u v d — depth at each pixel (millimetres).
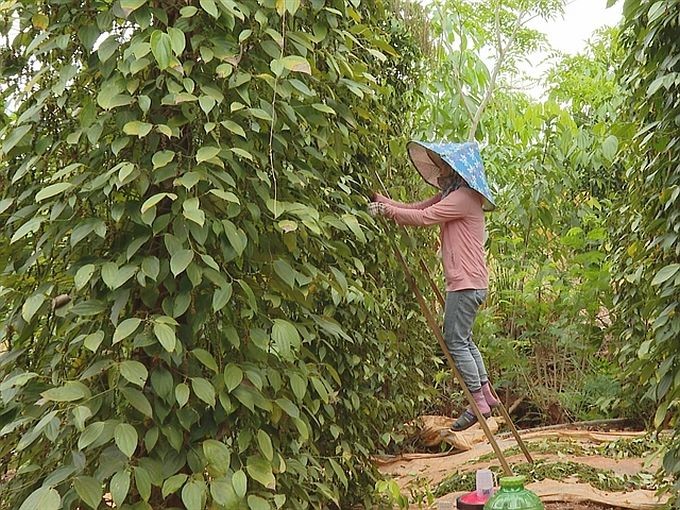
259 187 1612
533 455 4059
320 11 1893
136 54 1430
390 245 2764
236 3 1566
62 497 1335
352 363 2666
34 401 1462
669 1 2275
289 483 1714
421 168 3443
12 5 1585
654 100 2570
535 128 5879
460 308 3291
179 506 1563
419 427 4852
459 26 5855
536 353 5645
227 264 1616
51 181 1546
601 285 5199
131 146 1559
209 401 1405
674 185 2422
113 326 1499
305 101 1862
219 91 1543
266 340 1549
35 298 1477
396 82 4004
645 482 3477
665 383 2383
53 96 1614
